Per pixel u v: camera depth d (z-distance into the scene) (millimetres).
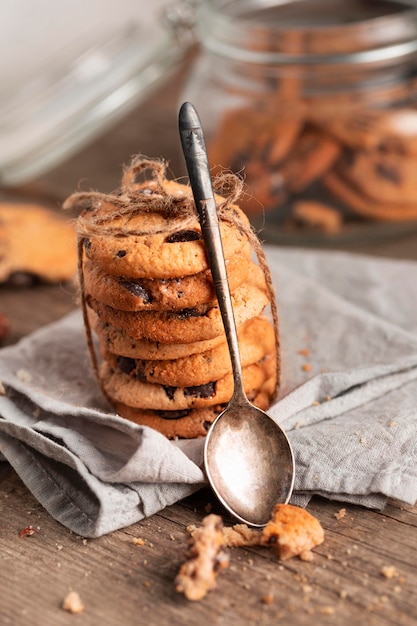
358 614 409
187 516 454
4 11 793
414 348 516
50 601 421
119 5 891
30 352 534
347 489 448
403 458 454
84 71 699
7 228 636
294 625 407
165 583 426
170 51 704
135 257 444
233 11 677
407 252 640
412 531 441
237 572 427
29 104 690
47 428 467
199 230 451
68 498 459
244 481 449
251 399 484
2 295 619
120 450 464
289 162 626
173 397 471
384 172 625
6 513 460
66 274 617
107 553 439
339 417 483
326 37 611
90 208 472
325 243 649
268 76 625
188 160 447
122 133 775
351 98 621
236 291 470
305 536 429
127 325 458
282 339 535
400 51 615
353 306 552
